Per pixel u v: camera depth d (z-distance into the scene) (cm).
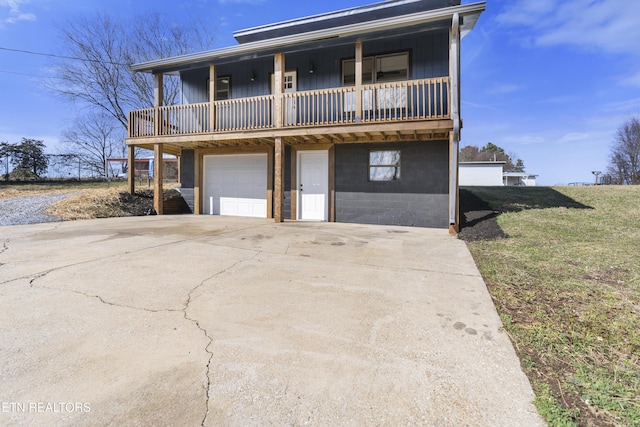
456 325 244
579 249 474
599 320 246
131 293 305
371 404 157
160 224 777
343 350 208
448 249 513
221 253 473
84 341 215
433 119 683
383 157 866
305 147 919
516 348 209
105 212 908
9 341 213
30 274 353
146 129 1009
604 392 163
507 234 598
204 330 234
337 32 730
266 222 860
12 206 834
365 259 450
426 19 673
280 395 163
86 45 1741
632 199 922
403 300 297
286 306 281
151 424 142
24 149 1658
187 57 883
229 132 873
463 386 171
